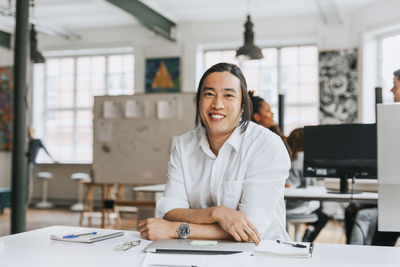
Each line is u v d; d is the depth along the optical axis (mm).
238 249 1609
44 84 12172
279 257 1541
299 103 10234
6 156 11906
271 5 9320
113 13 10195
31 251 1646
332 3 8203
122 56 11625
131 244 1715
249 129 2035
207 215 1846
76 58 11961
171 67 10594
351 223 3889
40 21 10031
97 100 5836
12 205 5336
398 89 3518
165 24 10156
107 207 5727
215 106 1930
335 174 3771
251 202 1907
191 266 1422
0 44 11617
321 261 1491
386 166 1579
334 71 9367
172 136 5559
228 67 1962
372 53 9234
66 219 8938
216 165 2023
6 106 11891
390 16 8570
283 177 1979
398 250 1662
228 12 9867
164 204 2049
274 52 10453
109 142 5758
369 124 3660
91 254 1596
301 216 4219
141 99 5680
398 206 1569
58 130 12055
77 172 11344
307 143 3914
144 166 5625
